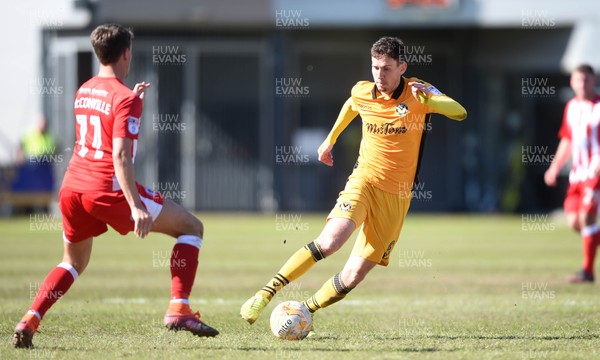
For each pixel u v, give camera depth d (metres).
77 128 23.38
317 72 98.94
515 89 102.69
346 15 92.62
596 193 39.94
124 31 23.44
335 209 24.64
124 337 24.92
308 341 24.31
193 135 94.94
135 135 22.42
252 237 66.50
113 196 22.67
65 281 23.67
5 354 22.02
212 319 28.78
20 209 92.19
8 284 38.34
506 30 101.12
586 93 41.00
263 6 92.19
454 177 101.81
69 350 22.70
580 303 33.06
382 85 24.53
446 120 101.56
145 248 58.91
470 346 23.41
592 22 94.19
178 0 91.44
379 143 24.91
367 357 21.55
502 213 101.69
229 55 94.88
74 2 91.62
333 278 25.23
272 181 96.00
